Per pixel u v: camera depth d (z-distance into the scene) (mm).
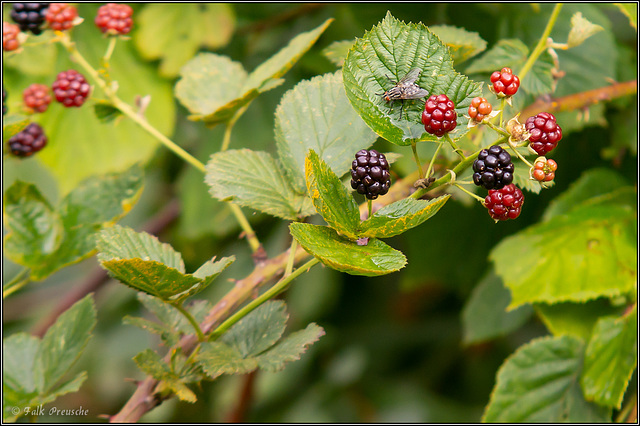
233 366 843
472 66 946
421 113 830
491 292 1062
